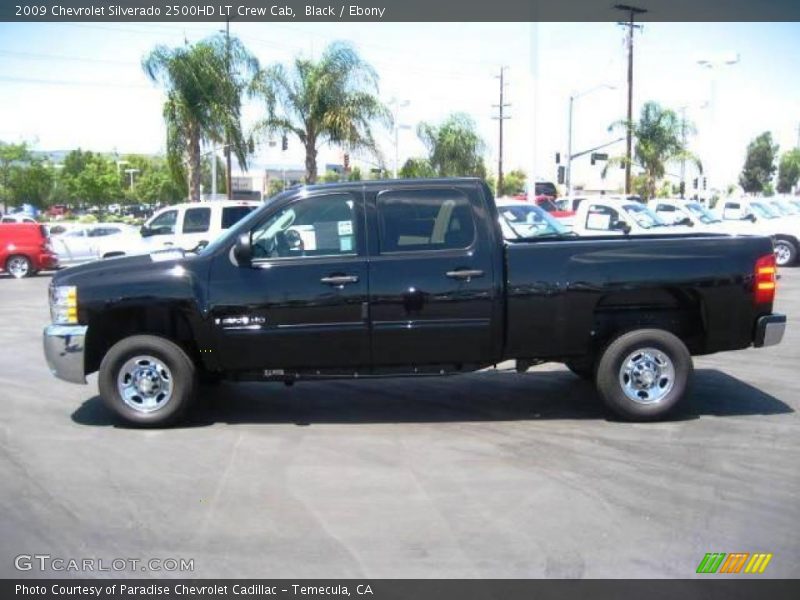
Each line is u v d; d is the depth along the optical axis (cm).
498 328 672
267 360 677
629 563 428
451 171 4312
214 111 2548
